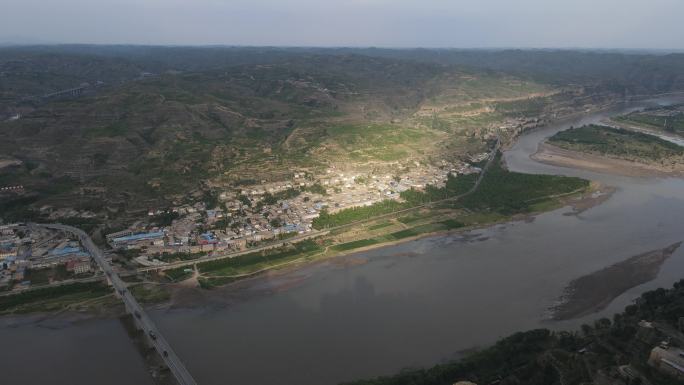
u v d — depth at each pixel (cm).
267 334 17938
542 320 18488
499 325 18138
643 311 17100
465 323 18288
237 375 15562
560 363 14512
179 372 14988
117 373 16075
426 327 18062
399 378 14538
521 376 14450
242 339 17650
